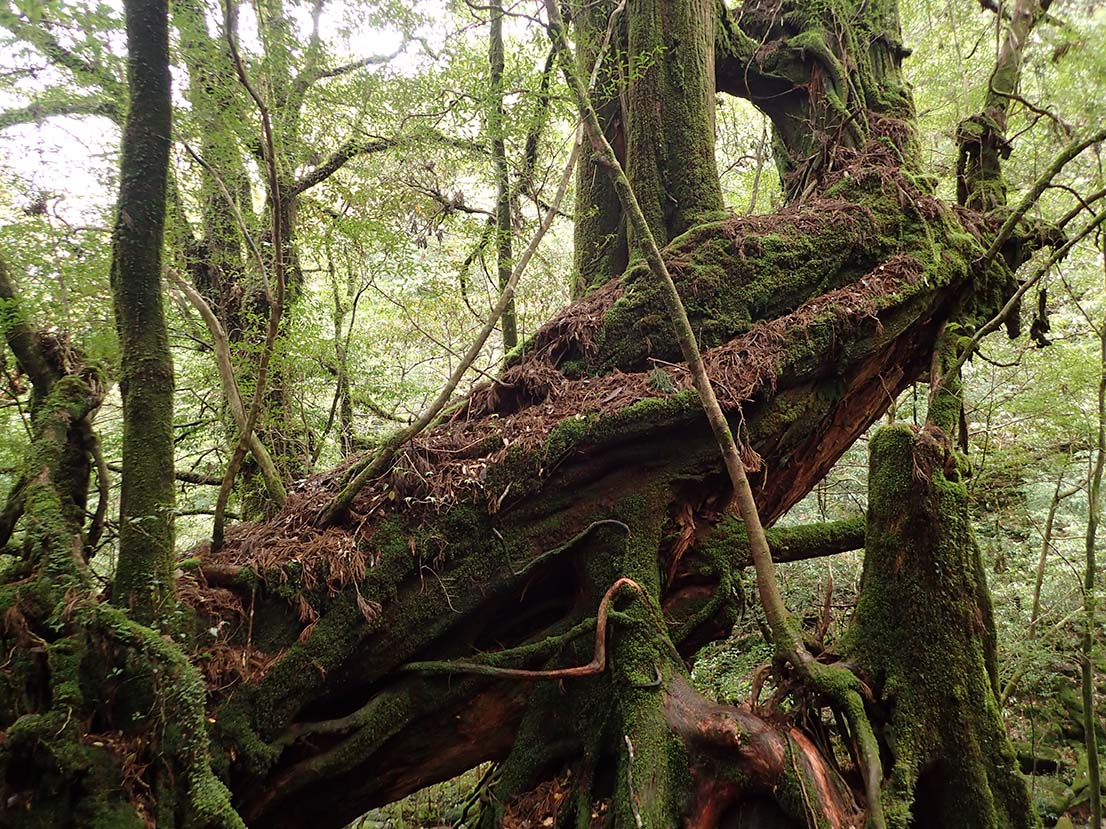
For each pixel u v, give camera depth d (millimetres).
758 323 4406
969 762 3090
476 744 3738
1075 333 7566
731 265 4527
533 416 4117
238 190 5789
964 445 5156
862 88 5801
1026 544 7012
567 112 4543
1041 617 5469
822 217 4797
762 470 4141
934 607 3258
